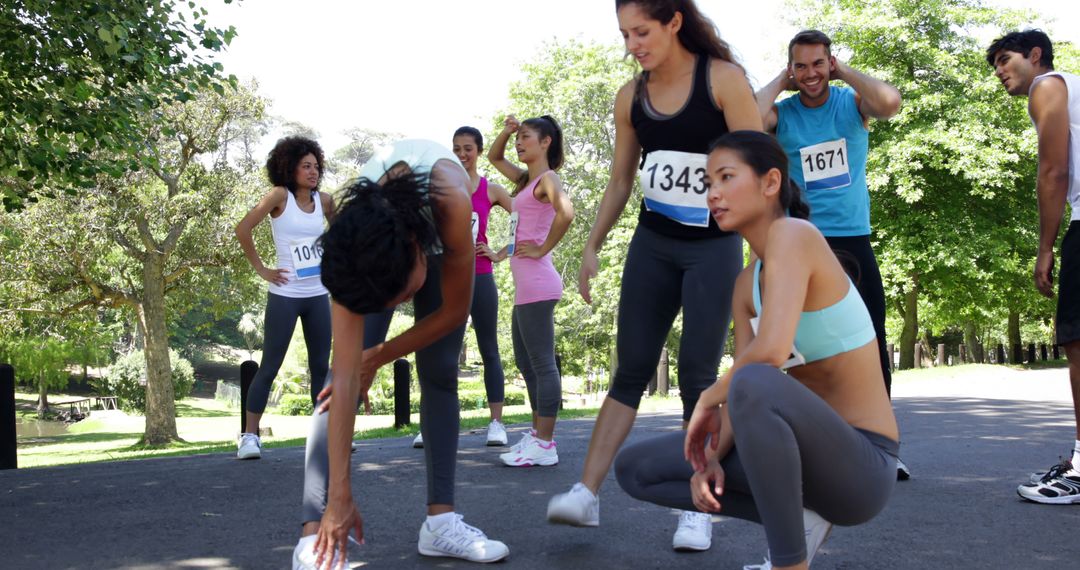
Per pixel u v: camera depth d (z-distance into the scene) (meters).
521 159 5.52
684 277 3.41
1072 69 24.83
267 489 4.70
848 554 3.22
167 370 21.00
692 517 3.28
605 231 3.71
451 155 2.91
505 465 5.37
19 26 8.24
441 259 2.80
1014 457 5.41
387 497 4.39
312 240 6.07
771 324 2.31
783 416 2.20
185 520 3.92
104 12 8.12
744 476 2.46
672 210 3.37
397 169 2.80
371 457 5.89
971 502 4.07
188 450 8.23
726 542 3.39
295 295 6.06
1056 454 5.52
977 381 15.16
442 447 3.21
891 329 34.00
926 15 23.12
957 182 23.08
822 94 4.65
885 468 2.38
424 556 3.23
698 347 3.41
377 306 2.38
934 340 45.03
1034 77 4.35
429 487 3.23
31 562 3.23
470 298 2.96
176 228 20.30
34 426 36.94
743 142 2.50
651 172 3.41
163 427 20.88
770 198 2.50
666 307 3.45
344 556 2.73
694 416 2.44
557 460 5.45
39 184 9.06
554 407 5.36
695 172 3.34
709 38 3.33
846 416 2.46
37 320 23.12
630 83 3.56
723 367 24.94
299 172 6.03
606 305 27.00
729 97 3.29
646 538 3.46
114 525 3.83
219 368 73.19
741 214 2.50
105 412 43.38
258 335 66.06
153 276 20.70
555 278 5.40
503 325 30.08
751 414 2.21
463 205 2.76
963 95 22.55
